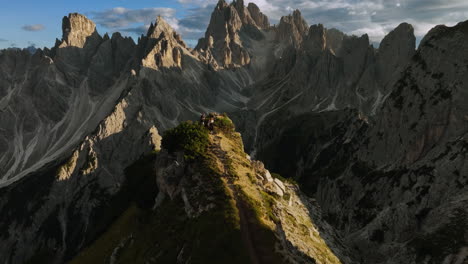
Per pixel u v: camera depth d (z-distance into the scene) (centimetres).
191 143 7806
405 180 10956
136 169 12000
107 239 8862
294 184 9169
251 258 4934
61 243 18312
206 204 6091
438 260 6294
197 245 5284
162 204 7588
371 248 8262
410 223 8138
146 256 6072
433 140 11850
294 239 5831
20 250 18350
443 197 9025
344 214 12644
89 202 19625
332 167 19838
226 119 9619
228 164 7244
